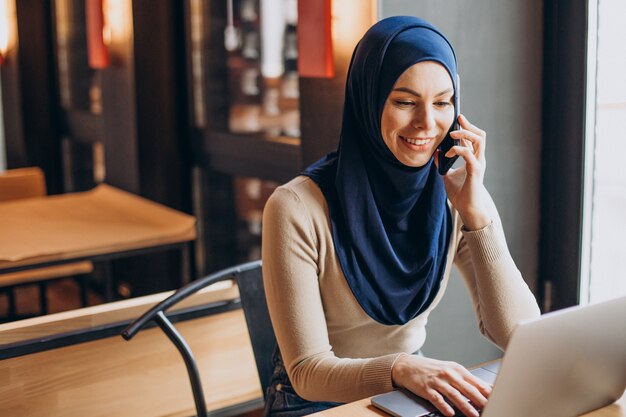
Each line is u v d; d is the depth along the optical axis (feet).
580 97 8.10
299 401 5.57
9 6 16.12
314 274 5.33
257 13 11.48
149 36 11.96
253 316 6.23
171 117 12.25
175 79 12.20
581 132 8.14
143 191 12.21
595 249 8.36
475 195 5.34
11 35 16.22
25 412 6.09
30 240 9.74
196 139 12.21
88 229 10.30
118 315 6.35
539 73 8.46
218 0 11.84
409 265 5.57
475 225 5.39
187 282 12.42
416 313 5.59
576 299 8.46
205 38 11.95
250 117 11.64
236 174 11.38
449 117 5.22
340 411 4.45
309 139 8.48
